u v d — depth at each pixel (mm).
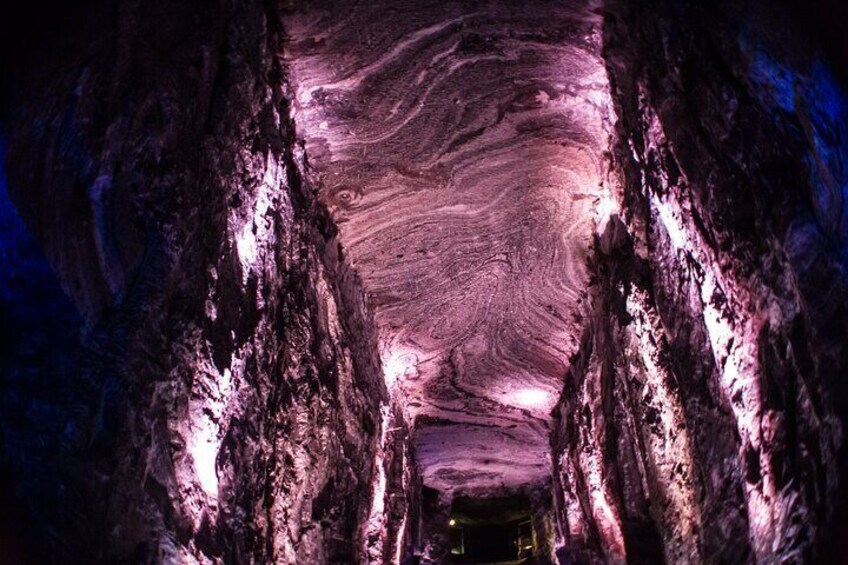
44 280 2908
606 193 6152
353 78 5219
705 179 3865
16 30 2791
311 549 5504
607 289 6598
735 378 3805
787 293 3264
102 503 2951
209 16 4027
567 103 5488
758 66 3266
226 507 4023
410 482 11109
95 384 3008
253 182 4676
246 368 4414
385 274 7703
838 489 2908
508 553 16875
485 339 9023
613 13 4543
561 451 10273
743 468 3779
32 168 2895
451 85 5340
